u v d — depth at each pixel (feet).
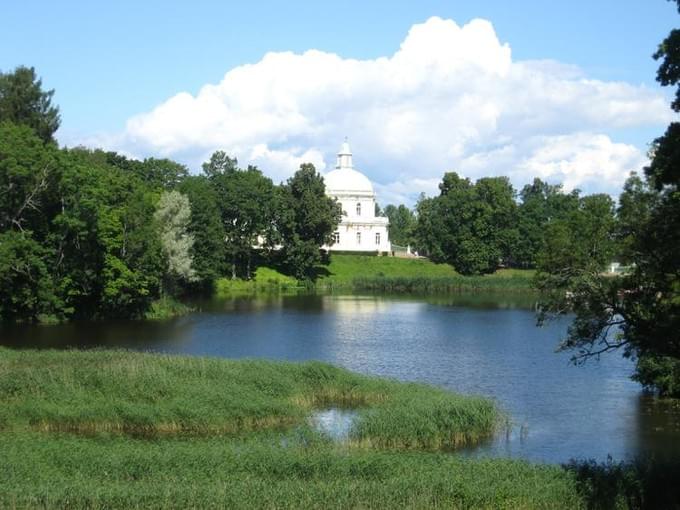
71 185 245.45
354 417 115.96
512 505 78.33
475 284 460.14
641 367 147.33
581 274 93.15
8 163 231.09
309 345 216.74
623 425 126.31
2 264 223.92
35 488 75.15
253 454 89.66
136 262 271.90
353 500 75.41
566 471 86.28
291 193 471.62
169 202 324.80
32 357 145.28
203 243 386.93
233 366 142.10
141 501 72.79
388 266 520.01
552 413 134.00
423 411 113.50
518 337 238.27
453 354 201.98
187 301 359.46
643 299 92.58
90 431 110.93
